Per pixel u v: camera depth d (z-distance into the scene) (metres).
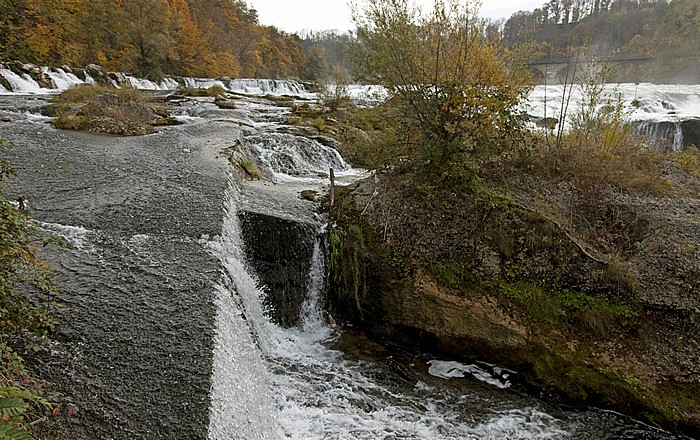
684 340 5.62
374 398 5.54
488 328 6.13
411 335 6.51
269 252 7.51
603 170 8.39
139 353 4.12
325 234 7.81
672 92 24.11
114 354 4.07
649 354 5.62
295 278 7.49
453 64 7.65
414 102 7.96
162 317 4.65
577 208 7.51
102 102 15.13
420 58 7.66
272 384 5.47
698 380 5.28
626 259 6.57
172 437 3.31
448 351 6.26
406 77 7.87
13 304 3.93
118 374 3.85
